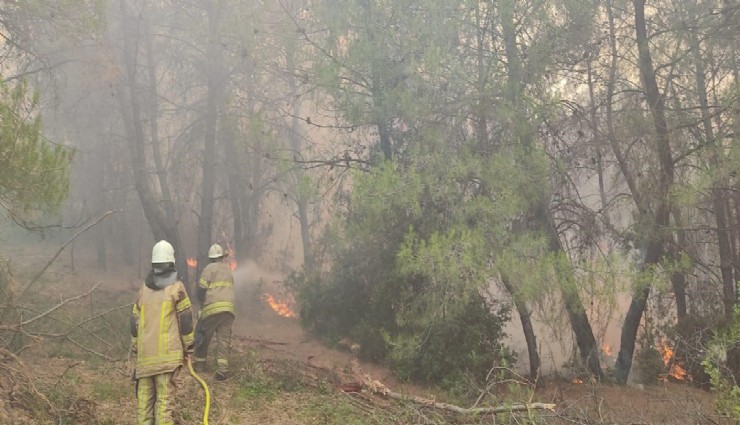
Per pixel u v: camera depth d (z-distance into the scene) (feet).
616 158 37.63
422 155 33.71
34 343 21.49
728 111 32.24
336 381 31.86
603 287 30.53
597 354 36.24
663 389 34.22
